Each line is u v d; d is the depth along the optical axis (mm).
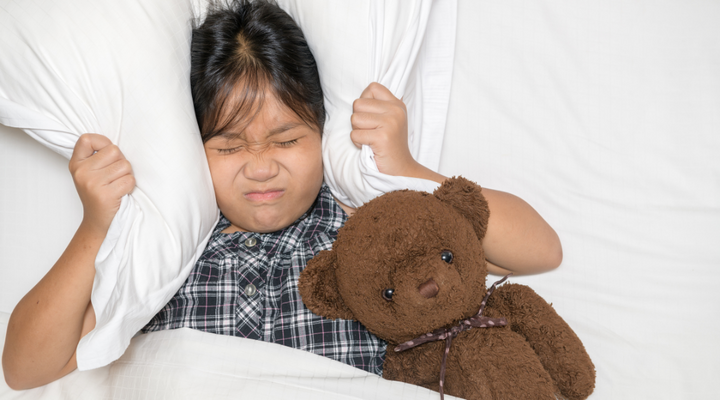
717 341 880
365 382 735
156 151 733
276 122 750
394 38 817
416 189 784
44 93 729
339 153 829
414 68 885
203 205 772
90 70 715
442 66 963
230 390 715
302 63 803
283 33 799
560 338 756
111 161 713
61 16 712
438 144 962
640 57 985
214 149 779
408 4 822
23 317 752
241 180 777
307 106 788
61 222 938
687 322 896
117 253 707
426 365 738
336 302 743
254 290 830
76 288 738
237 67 748
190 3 806
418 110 935
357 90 820
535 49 998
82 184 708
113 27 719
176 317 825
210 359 738
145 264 730
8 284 923
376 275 660
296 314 819
